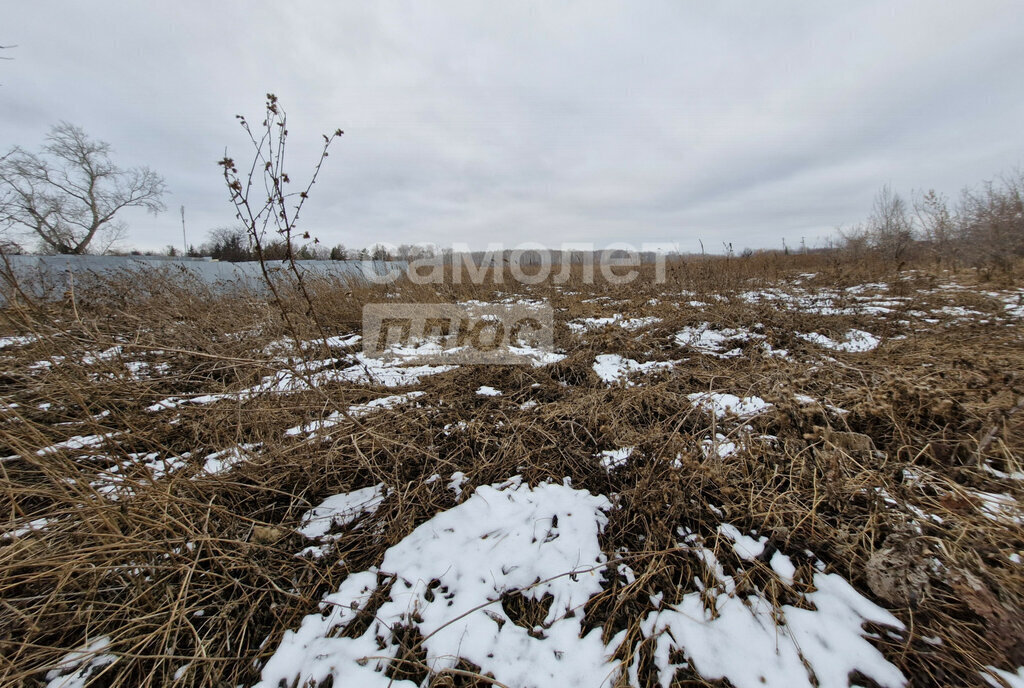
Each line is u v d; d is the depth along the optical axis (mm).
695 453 2051
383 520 1903
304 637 1385
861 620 1302
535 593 1525
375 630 1403
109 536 1412
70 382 2207
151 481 1640
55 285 4969
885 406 2143
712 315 5004
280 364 2674
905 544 1420
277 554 1683
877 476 1772
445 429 2605
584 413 2732
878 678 1157
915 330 4301
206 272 7695
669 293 7832
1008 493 1699
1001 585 1271
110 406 2344
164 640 1316
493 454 2350
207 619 1438
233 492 1970
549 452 2342
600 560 1636
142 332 3646
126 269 5953
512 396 3156
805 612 1343
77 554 1378
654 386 3053
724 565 1549
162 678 1285
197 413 2436
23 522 1447
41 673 1261
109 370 2404
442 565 1643
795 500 1762
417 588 1554
